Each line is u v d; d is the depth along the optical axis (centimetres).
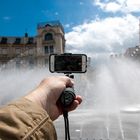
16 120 92
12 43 8681
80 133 1538
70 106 136
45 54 7725
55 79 135
